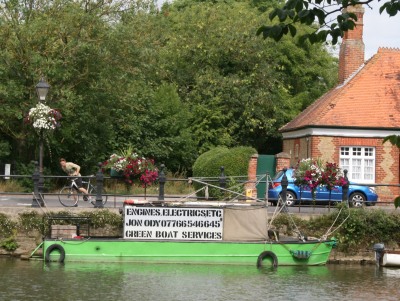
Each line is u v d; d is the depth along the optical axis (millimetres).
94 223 23688
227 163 31891
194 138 48281
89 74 37562
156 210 22688
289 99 51594
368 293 18859
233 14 51938
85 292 17938
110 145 44375
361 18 41625
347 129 36344
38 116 26078
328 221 24766
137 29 38750
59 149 39500
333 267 23344
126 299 17297
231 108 49250
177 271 21375
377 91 38406
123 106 40938
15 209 23578
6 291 17766
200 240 22609
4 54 35500
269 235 23500
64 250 22188
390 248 24781
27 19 37281
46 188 37969
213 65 50375
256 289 18938
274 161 34312
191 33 50969
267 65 50188
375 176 36281
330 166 25281
